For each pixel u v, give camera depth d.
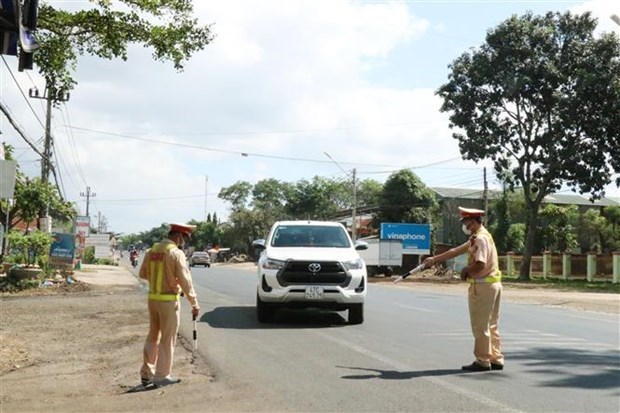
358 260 12.76
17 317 14.34
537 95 41.88
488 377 7.93
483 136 43.06
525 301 24.27
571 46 41.25
